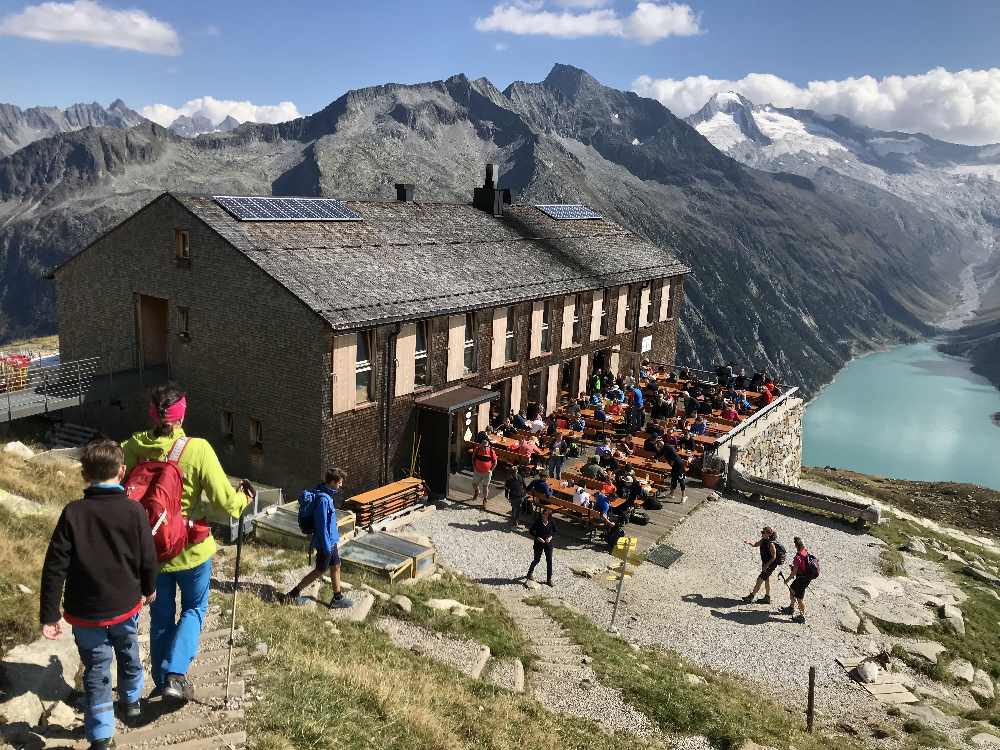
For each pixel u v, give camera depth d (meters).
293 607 13.60
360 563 18.41
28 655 7.76
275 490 23.39
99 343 30.89
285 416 26.02
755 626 20.91
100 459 5.96
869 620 22.30
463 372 31.03
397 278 28.98
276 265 25.88
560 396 38.28
